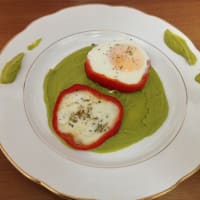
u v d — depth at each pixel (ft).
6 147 1.48
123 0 2.01
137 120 1.63
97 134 1.55
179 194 1.50
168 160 1.51
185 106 1.66
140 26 1.87
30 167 1.45
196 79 1.73
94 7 1.89
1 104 1.59
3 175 1.51
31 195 1.48
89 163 1.49
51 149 1.50
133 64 1.73
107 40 1.84
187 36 1.90
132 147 1.56
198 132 1.59
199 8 2.00
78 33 1.83
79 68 1.76
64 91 1.65
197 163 1.51
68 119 1.58
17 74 1.67
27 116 1.57
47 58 1.76
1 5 1.92
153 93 1.71
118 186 1.43
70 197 1.40
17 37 1.77
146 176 1.46
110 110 1.61
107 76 1.69
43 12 1.93
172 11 1.99
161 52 1.81
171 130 1.61
